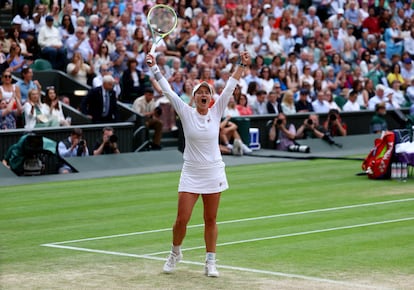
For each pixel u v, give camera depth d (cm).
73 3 4912
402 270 2050
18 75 4438
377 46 6025
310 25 5709
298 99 5006
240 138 4450
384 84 5675
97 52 4709
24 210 2916
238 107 4600
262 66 5006
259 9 5553
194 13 5309
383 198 3152
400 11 6297
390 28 6097
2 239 2450
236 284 1908
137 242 2402
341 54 5784
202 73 4725
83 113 4291
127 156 4031
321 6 6072
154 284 1908
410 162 3566
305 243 2366
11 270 2059
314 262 2134
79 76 4584
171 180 3612
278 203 3036
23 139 3653
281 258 2180
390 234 2492
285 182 3538
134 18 5084
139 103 4450
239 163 4122
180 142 4369
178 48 5062
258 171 3862
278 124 4575
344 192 3288
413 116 5156
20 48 4478
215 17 5334
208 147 1966
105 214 2842
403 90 5694
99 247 2338
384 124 5019
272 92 4788
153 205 3009
